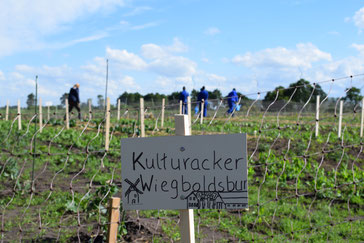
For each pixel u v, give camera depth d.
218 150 3.00
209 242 5.16
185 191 3.07
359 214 6.70
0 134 12.81
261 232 5.64
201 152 3.04
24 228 5.38
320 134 16.28
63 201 6.59
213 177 3.02
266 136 16.72
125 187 3.18
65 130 16.34
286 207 6.75
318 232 5.57
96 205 4.91
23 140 12.39
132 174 3.17
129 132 16.84
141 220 5.70
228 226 5.74
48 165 9.84
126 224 5.43
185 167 3.07
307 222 6.11
